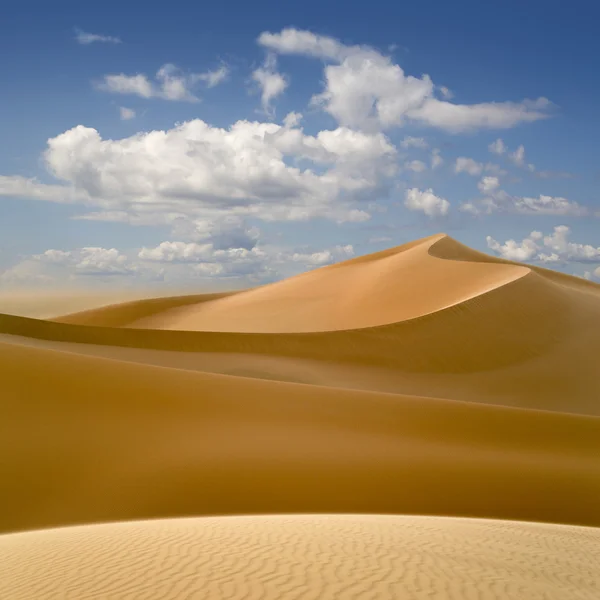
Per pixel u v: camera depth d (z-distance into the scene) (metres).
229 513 14.45
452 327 51.34
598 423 22.94
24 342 38.78
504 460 18.77
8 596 6.53
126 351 41.34
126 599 6.21
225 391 22.30
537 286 61.19
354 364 45.38
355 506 15.09
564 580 7.34
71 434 17.67
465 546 8.73
